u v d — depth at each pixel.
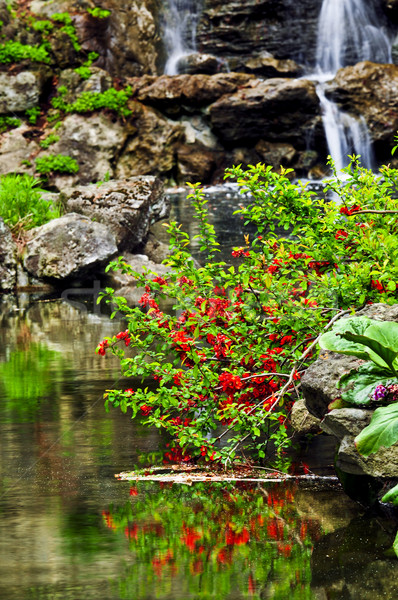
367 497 6.50
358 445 5.95
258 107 41.94
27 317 15.95
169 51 46.34
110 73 43.69
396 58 47.62
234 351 8.02
